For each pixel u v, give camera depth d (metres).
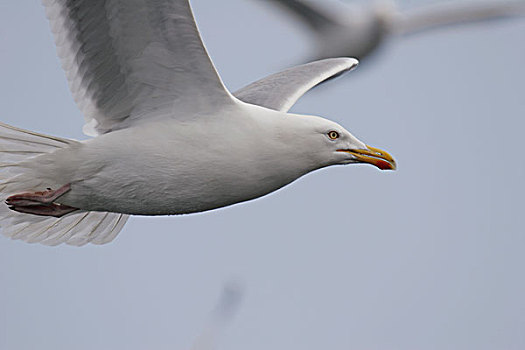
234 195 11.06
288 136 11.03
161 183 10.88
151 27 10.41
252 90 14.12
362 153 11.27
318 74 14.42
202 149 10.80
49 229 12.19
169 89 10.81
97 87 10.97
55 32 10.79
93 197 11.03
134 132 10.87
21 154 10.92
